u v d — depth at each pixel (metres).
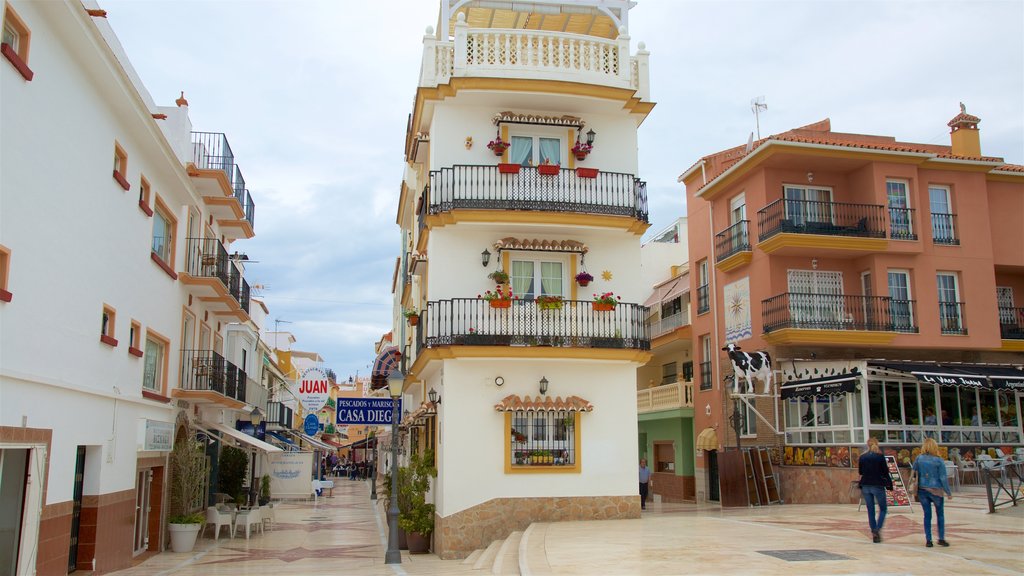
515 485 17.94
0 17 9.67
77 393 12.38
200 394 19.00
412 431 26.53
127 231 15.04
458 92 19.08
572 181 19.14
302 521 26.72
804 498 22.08
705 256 28.97
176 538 18.16
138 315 15.91
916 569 9.78
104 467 13.71
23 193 10.44
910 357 24.92
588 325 18.72
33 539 10.64
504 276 18.75
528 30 20.50
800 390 22.94
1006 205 27.33
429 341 18.25
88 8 14.27
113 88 13.36
